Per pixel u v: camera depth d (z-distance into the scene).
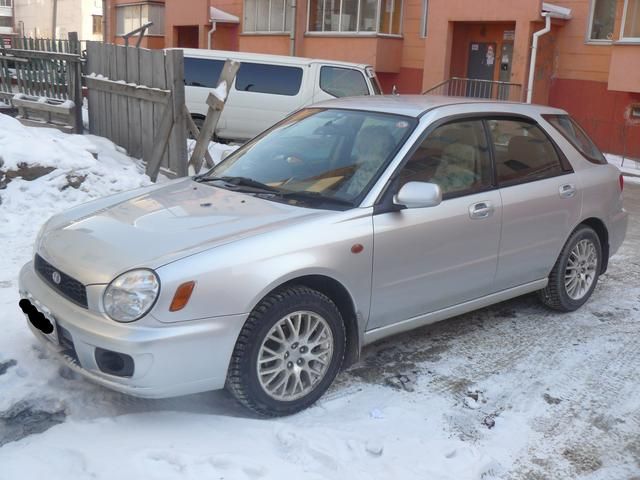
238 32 25.88
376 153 4.26
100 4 55.19
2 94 12.02
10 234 6.50
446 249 4.31
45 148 7.75
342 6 21.48
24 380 3.83
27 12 62.31
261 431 3.51
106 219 3.92
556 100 18.05
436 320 4.47
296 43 22.58
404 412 3.84
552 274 5.28
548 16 16.72
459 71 20.05
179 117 8.48
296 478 3.14
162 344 3.22
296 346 3.67
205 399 3.83
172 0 27.56
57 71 11.04
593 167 5.54
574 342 4.94
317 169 4.35
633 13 15.80
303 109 5.16
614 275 6.69
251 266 3.44
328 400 3.93
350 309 3.94
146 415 3.60
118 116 10.04
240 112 13.12
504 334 5.03
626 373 4.49
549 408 4.00
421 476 3.24
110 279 3.32
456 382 4.24
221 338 3.37
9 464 3.08
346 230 3.80
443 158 4.41
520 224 4.78
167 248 3.45
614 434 3.76
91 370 3.37
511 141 4.90
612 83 16.27
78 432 3.39
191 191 4.35
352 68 13.19
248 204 4.02
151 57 8.90
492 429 3.74
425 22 20.55
